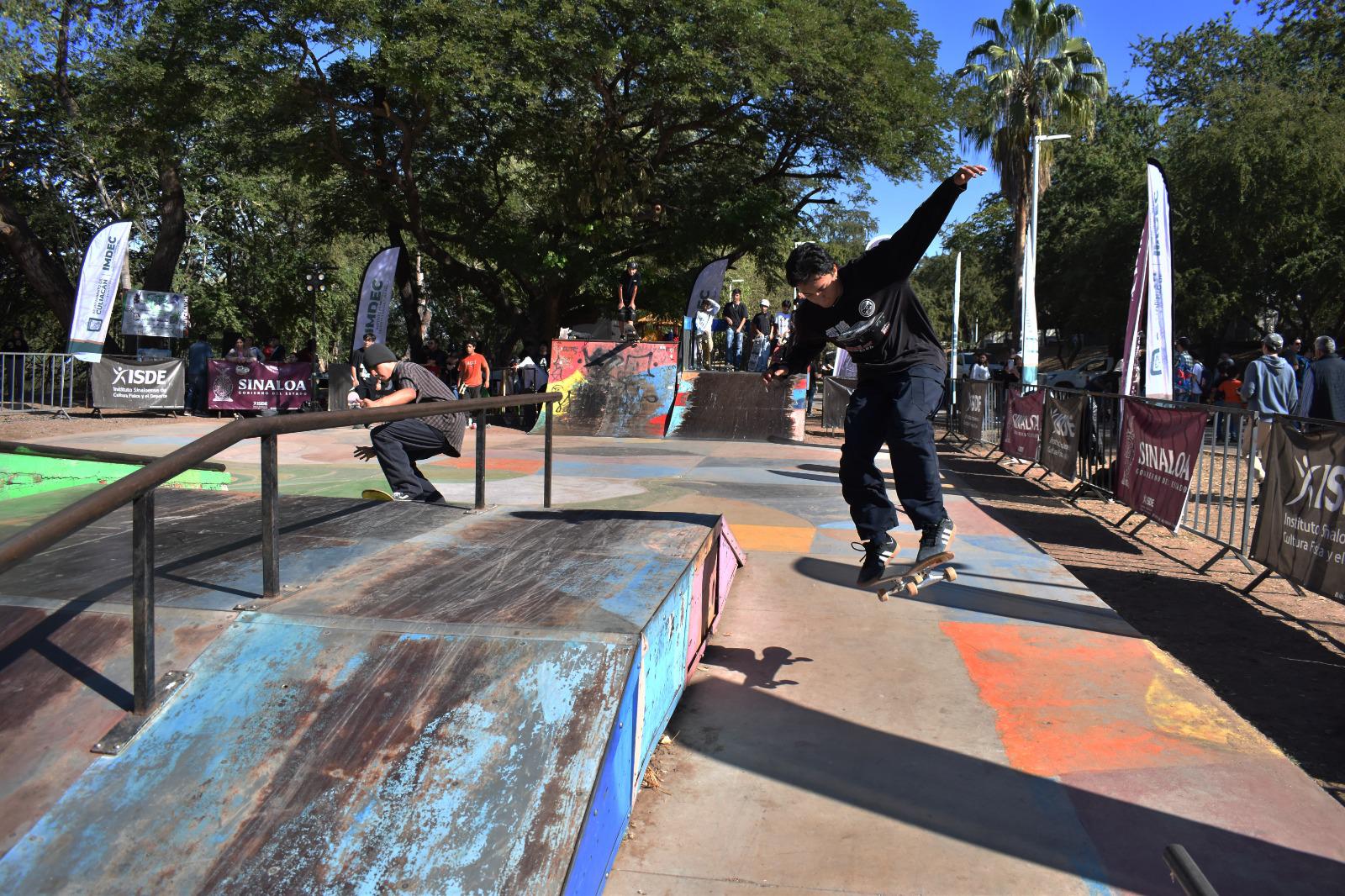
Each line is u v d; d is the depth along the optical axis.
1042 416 10.95
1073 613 5.06
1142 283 8.86
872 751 3.38
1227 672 4.52
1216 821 2.91
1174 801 3.04
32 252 23.06
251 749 2.31
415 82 17.11
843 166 24.03
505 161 23.94
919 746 3.43
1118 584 6.22
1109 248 33.12
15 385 17.69
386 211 22.50
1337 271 26.16
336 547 3.80
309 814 2.13
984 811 2.97
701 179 23.94
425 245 22.89
